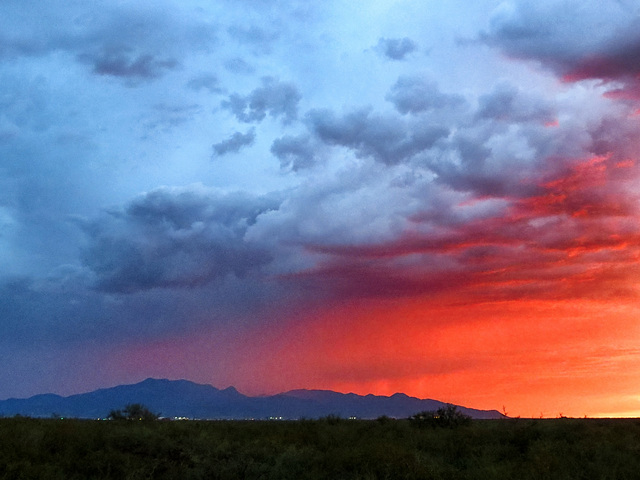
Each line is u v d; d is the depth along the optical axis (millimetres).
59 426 21250
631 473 16375
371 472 16797
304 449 20031
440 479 16453
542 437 23328
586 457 18594
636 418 39281
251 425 31703
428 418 34031
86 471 16078
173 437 22031
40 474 14750
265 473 17453
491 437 24438
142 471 16062
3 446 16828
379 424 33719
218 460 18094
